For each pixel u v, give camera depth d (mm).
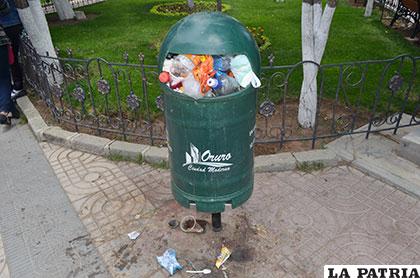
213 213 3250
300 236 3363
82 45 8586
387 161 4184
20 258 3277
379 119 4551
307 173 4164
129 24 10234
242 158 2889
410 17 8969
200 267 3107
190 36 2473
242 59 2520
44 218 3705
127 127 4945
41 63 4992
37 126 5086
